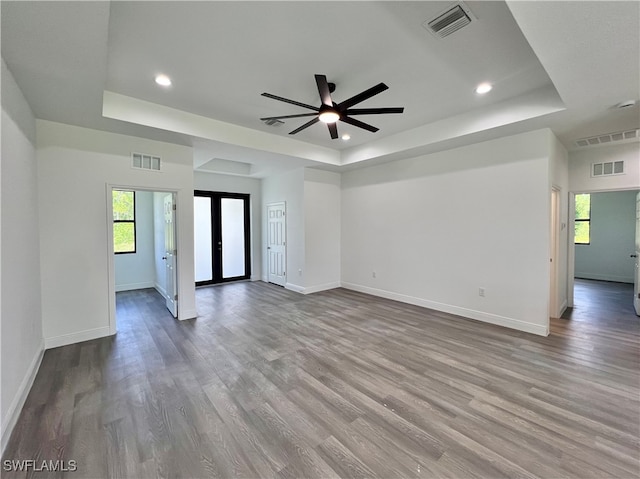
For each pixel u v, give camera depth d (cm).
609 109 302
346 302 536
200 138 395
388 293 562
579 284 653
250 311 482
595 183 449
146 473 166
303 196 605
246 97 336
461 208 445
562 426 202
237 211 736
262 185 745
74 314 349
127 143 382
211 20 210
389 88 317
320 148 541
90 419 212
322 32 225
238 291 630
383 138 492
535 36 190
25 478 162
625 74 234
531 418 211
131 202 640
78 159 348
